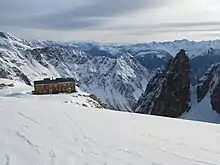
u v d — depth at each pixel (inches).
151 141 689.6
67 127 772.0
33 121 810.2
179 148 641.6
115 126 829.2
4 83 5172.2
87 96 4320.9
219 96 5969.5
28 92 4503.0
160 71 7224.4
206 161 561.6
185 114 5954.7
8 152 556.1
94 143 646.5
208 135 770.2
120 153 586.6
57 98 3799.2
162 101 6003.9
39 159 527.8
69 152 575.2
